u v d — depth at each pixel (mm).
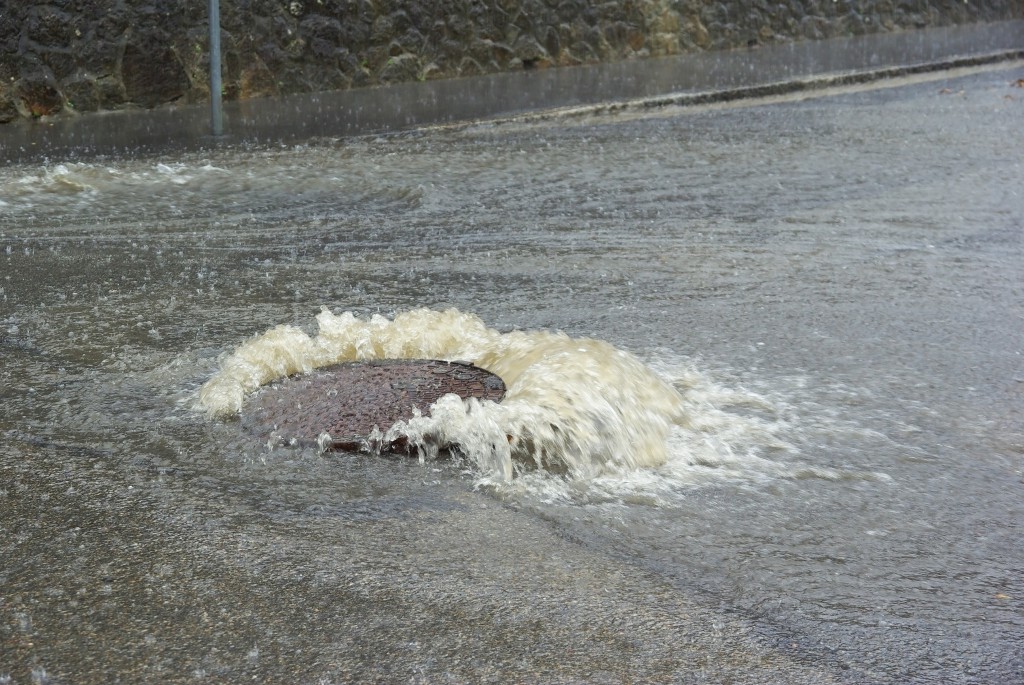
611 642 2348
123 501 3012
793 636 2396
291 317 4906
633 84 15023
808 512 3020
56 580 2586
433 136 10711
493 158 9477
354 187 8164
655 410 3592
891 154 9711
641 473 3254
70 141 10297
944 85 15883
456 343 4191
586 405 3354
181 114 12289
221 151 9703
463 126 11211
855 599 2564
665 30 19688
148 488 3096
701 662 2281
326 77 14578
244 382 3809
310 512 2959
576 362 3596
